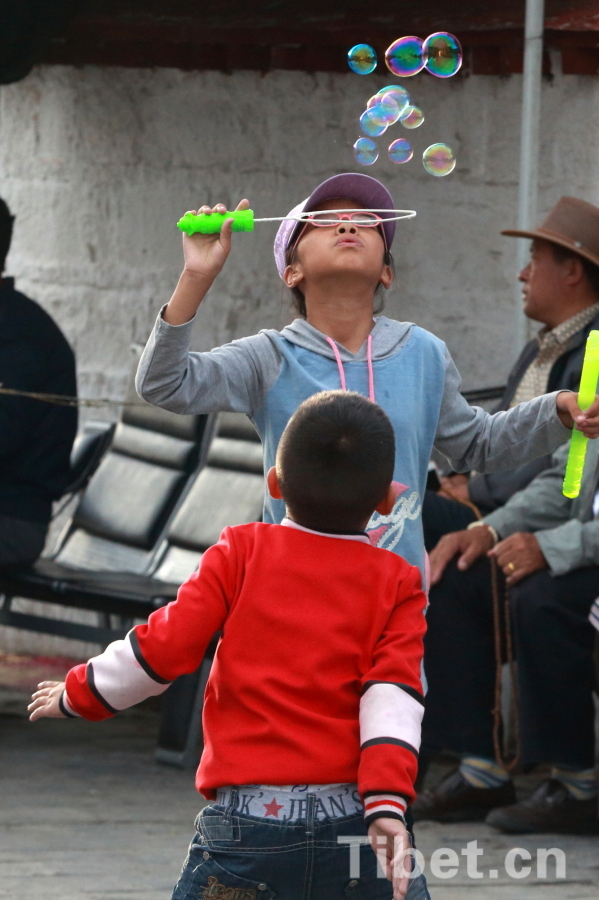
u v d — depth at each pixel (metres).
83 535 19.11
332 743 6.89
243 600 7.06
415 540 8.41
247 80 20.09
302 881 6.91
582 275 14.69
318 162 19.56
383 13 18.53
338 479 7.10
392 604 7.13
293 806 6.85
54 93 21.97
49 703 7.26
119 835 12.84
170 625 6.98
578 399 8.29
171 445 18.89
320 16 18.92
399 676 6.89
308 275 8.45
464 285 18.56
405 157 10.09
